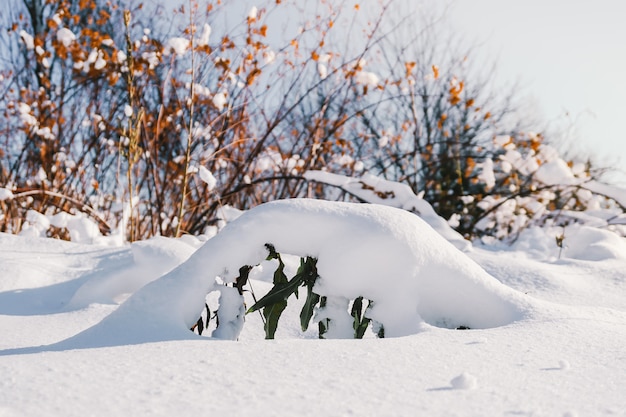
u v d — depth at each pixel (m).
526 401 0.96
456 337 1.38
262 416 0.88
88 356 1.21
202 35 4.78
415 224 1.67
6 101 6.25
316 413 0.90
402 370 1.11
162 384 1.01
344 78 5.80
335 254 1.58
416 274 1.57
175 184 5.14
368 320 1.69
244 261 1.62
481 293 1.62
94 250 3.32
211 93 5.39
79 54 5.43
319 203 1.69
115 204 4.66
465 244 3.74
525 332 1.42
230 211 4.47
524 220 5.60
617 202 4.93
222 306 1.62
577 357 1.22
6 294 2.57
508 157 5.51
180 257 2.58
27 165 5.72
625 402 0.96
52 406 0.90
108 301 2.44
